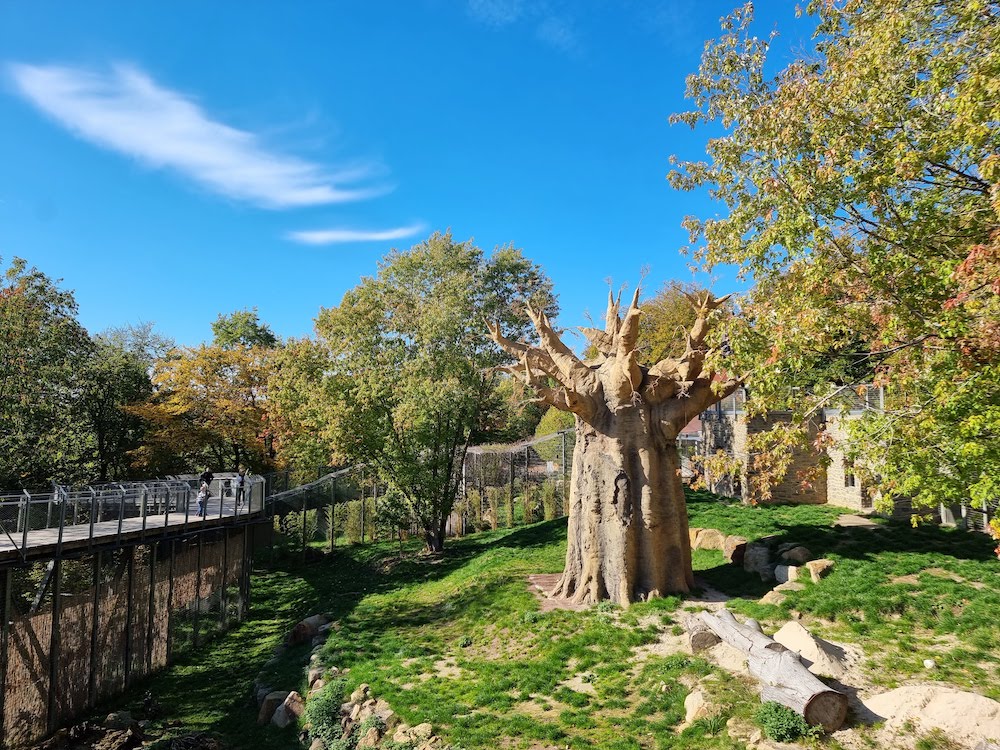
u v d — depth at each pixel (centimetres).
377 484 4503
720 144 1686
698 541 2452
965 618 1383
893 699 1077
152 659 2264
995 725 961
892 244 1273
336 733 1515
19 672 1630
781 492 2902
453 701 1511
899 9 1298
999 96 1080
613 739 1209
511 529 4019
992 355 1029
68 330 3931
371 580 3209
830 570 1798
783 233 1305
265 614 3061
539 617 1925
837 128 1301
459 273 3703
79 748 1633
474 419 3600
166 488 2392
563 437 4309
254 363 4912
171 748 1622
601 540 1992
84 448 3875
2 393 3509
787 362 1245
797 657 1209
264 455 5078
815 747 1019
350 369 3450
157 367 4641
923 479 1173
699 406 2016
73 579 2500
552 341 2122
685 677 1367
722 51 1964
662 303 4922
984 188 1256
